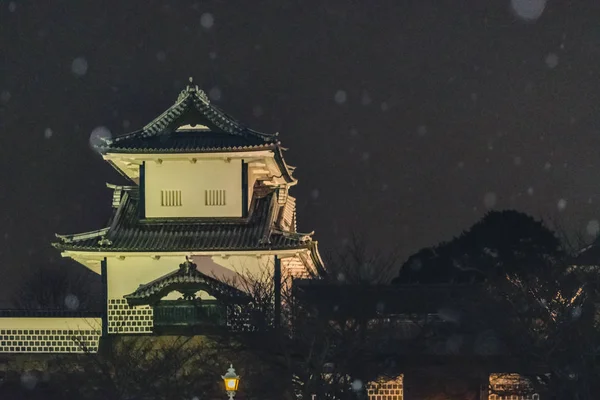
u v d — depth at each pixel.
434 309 82.81
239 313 81.31
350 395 76.75
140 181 91.88
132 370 79.75
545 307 77.38
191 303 84.19
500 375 82.25
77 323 88.44
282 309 82.50
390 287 83.62
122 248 87.88
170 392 79.19
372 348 78.00
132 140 92.25
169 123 92.69
